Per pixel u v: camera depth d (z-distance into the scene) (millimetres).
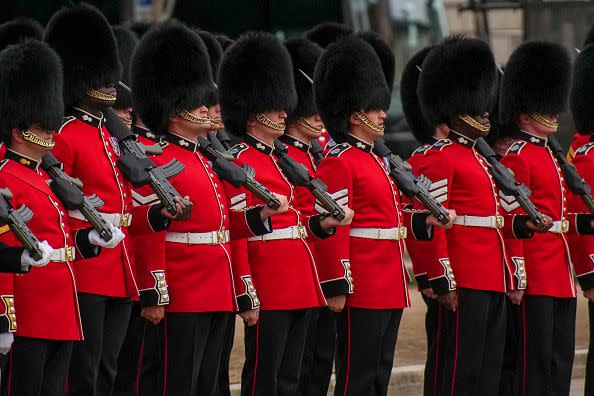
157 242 30547
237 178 31234
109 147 31812
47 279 28484
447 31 71750
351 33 39406
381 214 34156
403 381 42375
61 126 31234
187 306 31312
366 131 34812
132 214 30656
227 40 42875
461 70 36750
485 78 36719
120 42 36906
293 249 33562
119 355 35562
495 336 36062
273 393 33438
